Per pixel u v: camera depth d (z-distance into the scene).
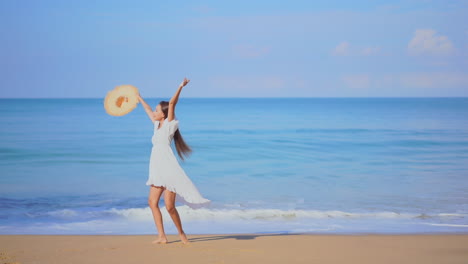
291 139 23.64
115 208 9.34
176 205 9.77
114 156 17.48
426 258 5.12
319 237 6.43
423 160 16.56
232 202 9.97
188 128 30.42
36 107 69.69
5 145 20.11
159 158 5.50
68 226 7.77
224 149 19.67
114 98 5.98
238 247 5.63
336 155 18.03
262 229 7.54
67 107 69.25
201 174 13.80
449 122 34.56
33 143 20.89
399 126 31.08
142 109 58.94
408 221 8.21
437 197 10.46
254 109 69.00
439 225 7.85
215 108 74.00
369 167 15.10
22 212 8.91
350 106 83.94
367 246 5.78
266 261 4.89
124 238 6.34
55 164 15.63
